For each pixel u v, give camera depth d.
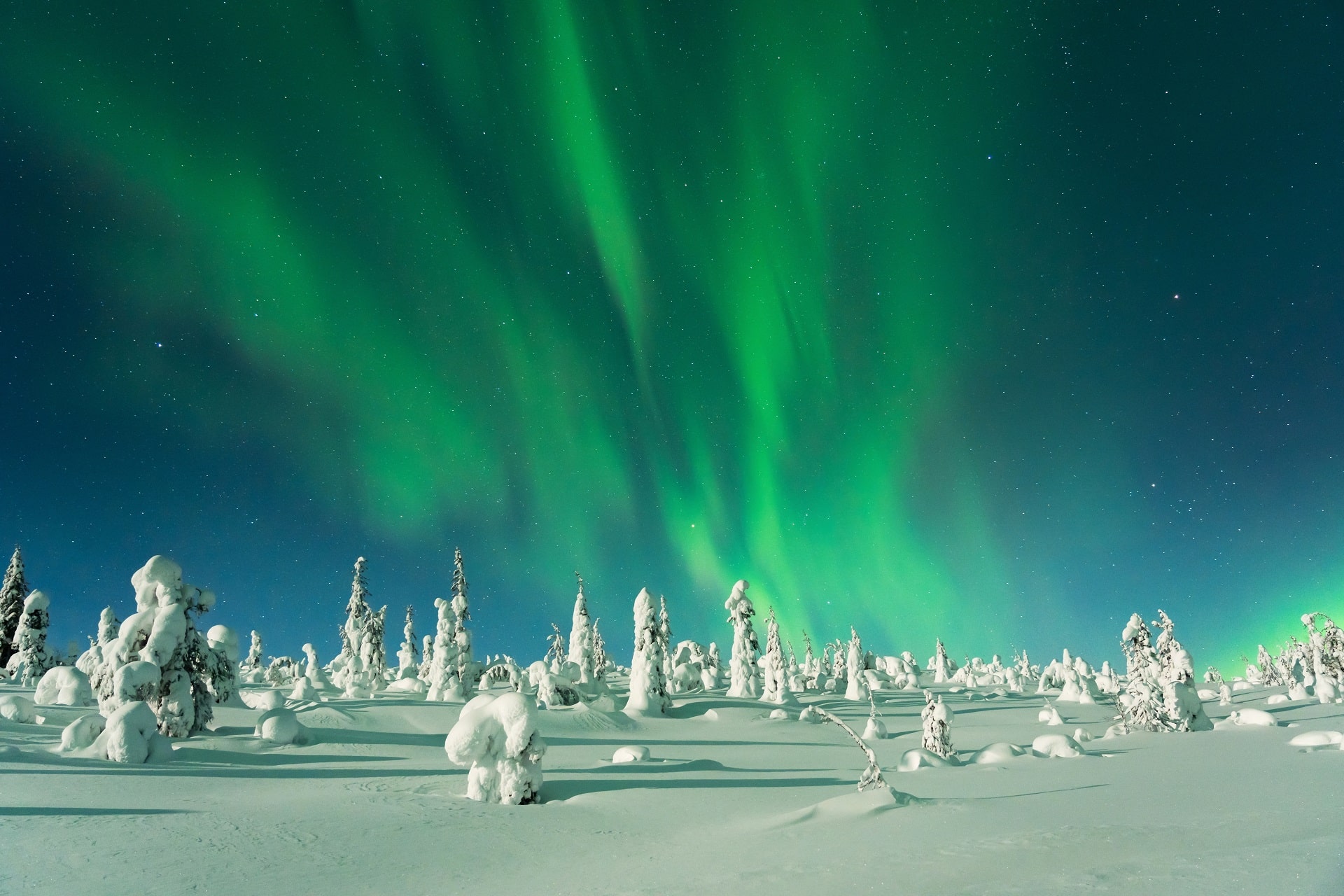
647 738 40.03
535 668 52.34
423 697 59.47
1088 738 34.56
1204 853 8.37
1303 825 10.12
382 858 12.43
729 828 14.06
